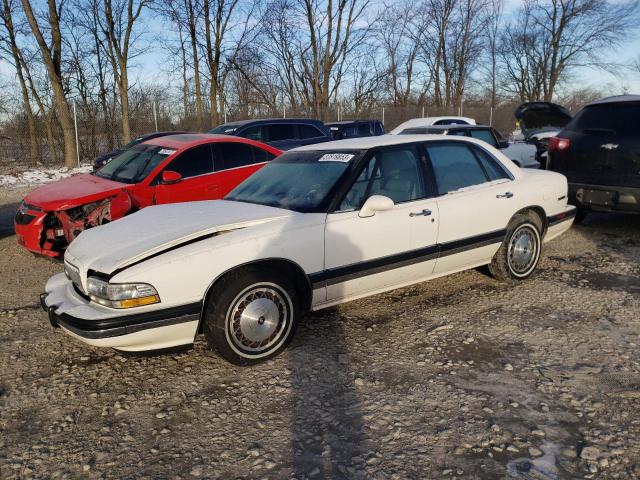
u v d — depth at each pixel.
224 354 3.64
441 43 37.34
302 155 4.96
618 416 3.05
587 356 3.80
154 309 3.39
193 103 24.77
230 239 3.66
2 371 3.83
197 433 3.01
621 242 7.00
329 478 2.61
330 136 12.44
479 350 3.94
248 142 7.82
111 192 6.47
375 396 3.34
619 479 2.54
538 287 5.29
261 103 27.17
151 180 6.85
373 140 4.76
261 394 3.41
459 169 5.02
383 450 2.81
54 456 2.84
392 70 32.22
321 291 4.05
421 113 30.20
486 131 10.46
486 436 2.90
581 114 7.24
